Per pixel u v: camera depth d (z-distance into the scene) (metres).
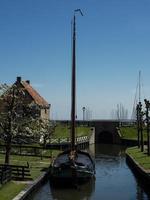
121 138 125.88
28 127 53.75
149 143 70.19
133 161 60.00
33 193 40.69
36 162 57.91
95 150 103.69
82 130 126.12
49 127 74.81
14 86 51.56
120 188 45.84
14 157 61.84
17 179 42.50
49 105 111.31
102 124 132.00
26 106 53.25
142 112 75.88
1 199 33.09
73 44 56.31
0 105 51.91
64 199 39.81
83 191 43.88
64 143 86.62
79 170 45.97
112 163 72.31
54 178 46.03
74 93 56.00
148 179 43.19
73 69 56.19
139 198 40.25
